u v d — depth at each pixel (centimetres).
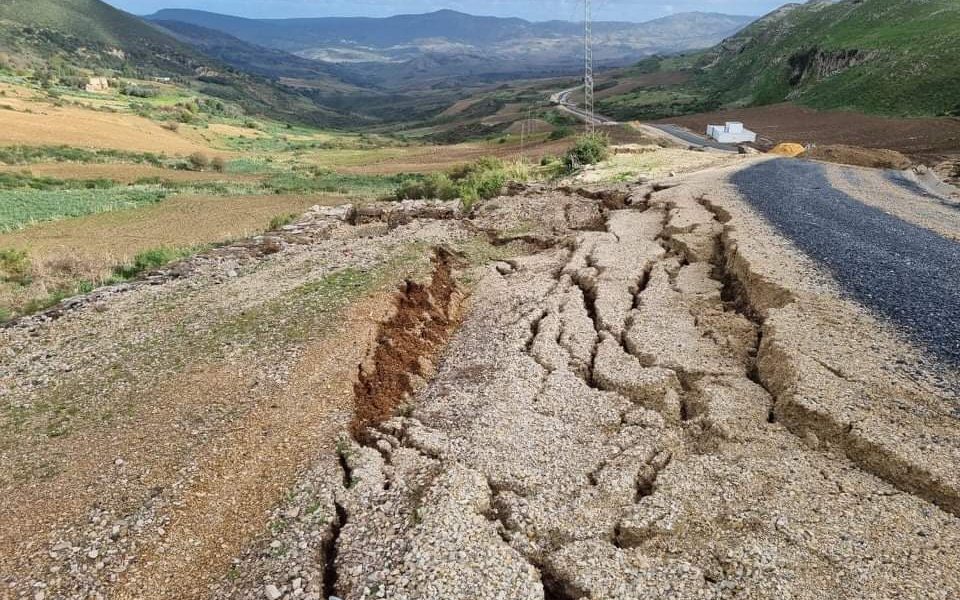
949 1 9056
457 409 859
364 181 5638
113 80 15038
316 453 768
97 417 870
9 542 629
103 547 617
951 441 630
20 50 17862
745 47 15475
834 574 514
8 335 1216
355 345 1060
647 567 551
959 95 6219
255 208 3569
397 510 648
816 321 902
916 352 797
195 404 886
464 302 1395
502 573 548
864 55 8506
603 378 900
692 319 1078
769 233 1382
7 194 3831
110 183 4681
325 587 573
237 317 1230
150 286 1495
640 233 1648
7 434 840
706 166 2836
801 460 663
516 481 686
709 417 763
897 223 1495
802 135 6309
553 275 1438
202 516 660
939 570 508
